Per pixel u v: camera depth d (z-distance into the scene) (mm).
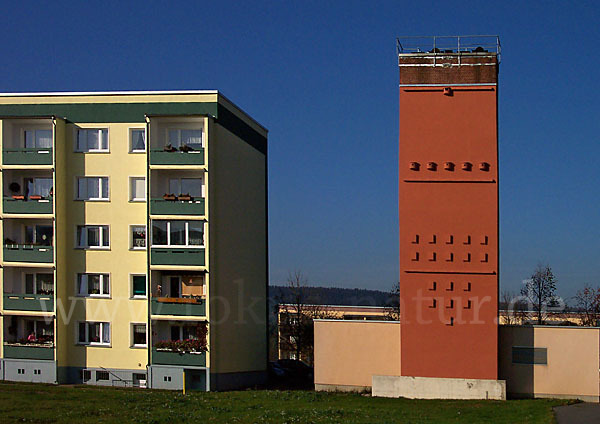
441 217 35375
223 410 27625
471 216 35156
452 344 34906
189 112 39375
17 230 39875
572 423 27109
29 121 39406
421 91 35906
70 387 35875
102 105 39562
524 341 35562
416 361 35156
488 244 34938
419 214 35531
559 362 35281
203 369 37875
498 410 30406
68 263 39531
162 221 38812
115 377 38750
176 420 25125
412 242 35500
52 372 38438
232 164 42250
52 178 39906
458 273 35062
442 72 35781
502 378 35625
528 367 35469
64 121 39656
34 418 24641
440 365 34906
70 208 39625
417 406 31656
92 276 39656
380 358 36812
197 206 38312
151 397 30906
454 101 35688
